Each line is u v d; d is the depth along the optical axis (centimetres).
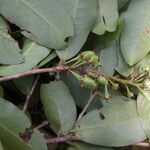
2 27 22
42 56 22
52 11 22
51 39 22
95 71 22
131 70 24
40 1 22
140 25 24
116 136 24
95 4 24
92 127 24
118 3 26
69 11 23
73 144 24
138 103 24
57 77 23
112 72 24
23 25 22
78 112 26
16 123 21
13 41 22
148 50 24
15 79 24
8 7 22
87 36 24
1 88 23
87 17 23
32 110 26
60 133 23
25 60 22
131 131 24
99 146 24
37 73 23
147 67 24
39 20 22
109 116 24
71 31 23
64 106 24
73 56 23
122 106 24
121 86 24
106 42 24
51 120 23
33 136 22
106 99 23
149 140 24
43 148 22
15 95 25
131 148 27
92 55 22
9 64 22
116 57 24
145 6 25
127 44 24
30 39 22
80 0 23
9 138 21
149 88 24
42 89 23
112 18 24
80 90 24
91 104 25
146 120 24
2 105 21
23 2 22
